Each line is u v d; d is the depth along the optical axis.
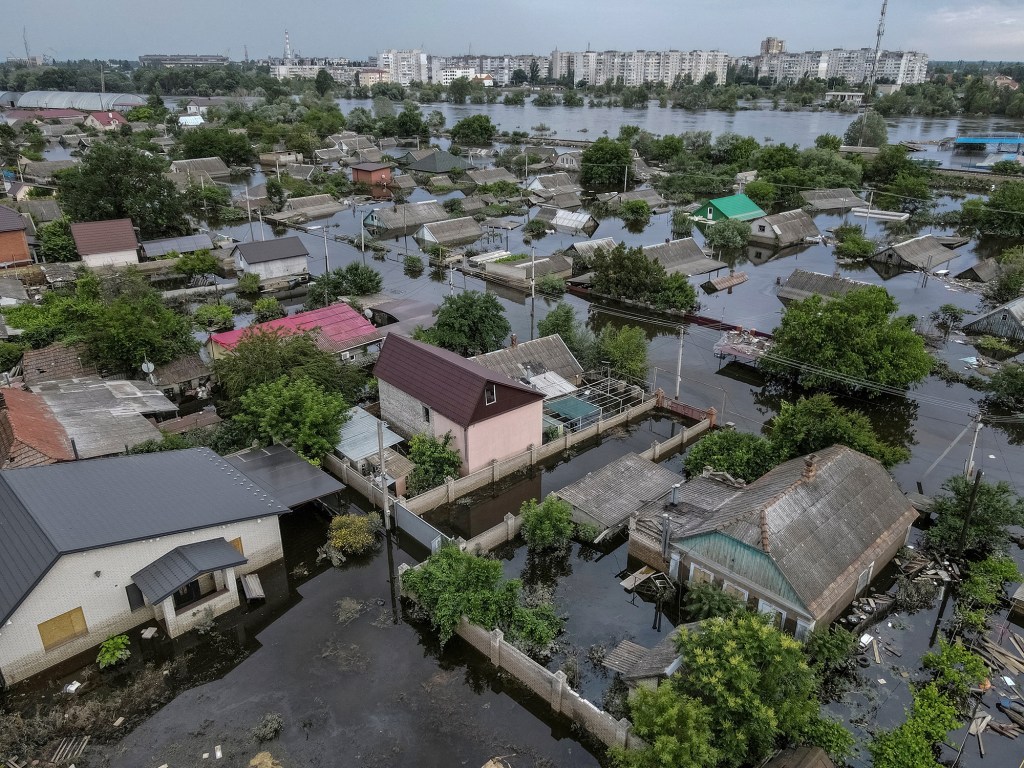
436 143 185.12
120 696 26.39
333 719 25.53
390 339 45.53
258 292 74.56
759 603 28.81
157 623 29.62
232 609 30.84
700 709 21.42
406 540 36.03
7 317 58.88
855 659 28.53
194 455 36.28
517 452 42.66
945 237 95.88
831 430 36.81
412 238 96.50
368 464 39.91
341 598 31.88
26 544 27.08
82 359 48.59
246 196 109.88
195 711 25.80
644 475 38.47
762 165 129.12
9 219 76.88
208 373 49.84
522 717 25.81
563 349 51.19
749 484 35.94
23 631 26.12
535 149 153.00
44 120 193.00
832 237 98.56
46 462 34.56
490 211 108.31
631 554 34.62
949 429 47.44
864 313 50.28
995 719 25.81
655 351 59.78
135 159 89.06
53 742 24.39
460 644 29.30
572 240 95.69
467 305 54.00
